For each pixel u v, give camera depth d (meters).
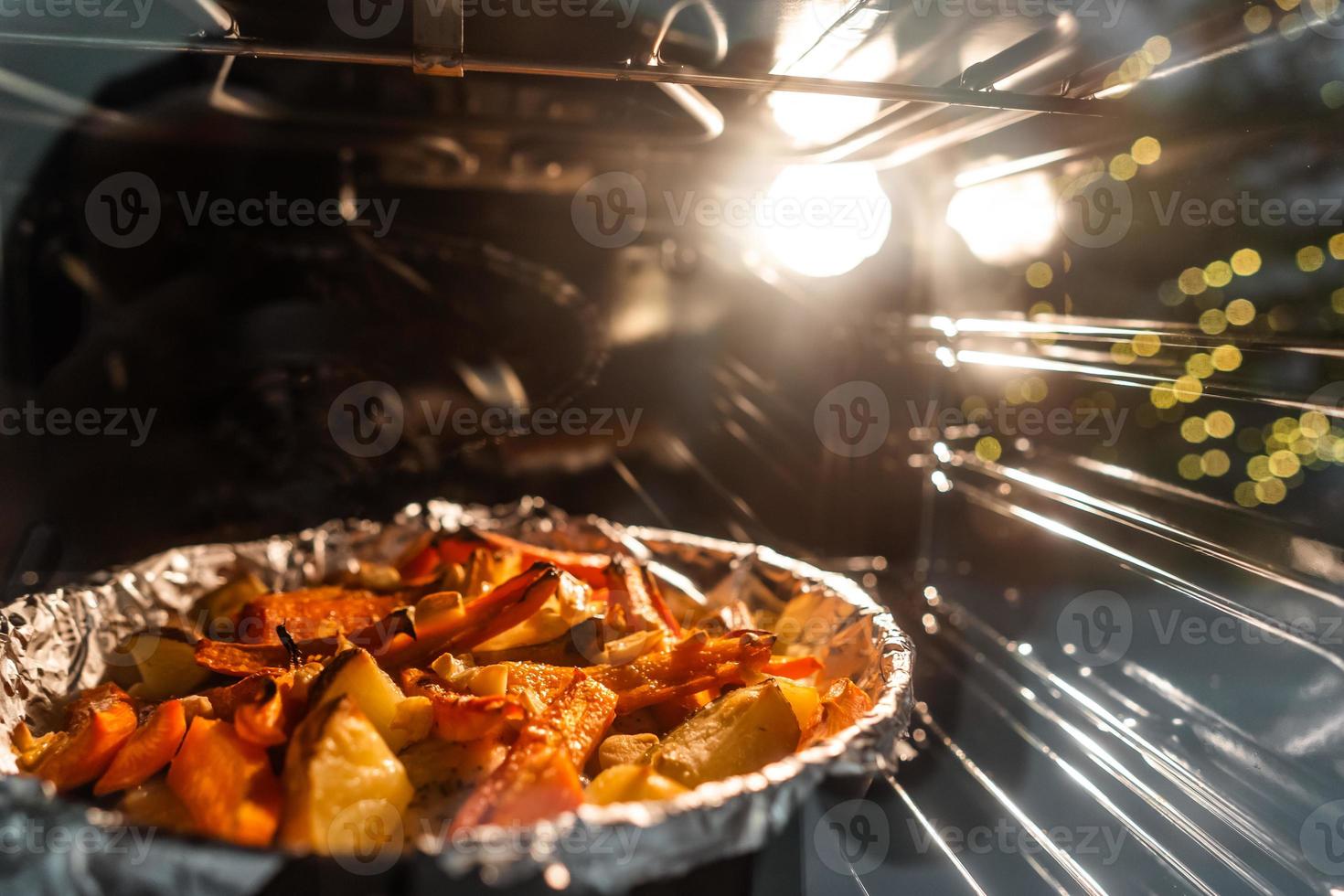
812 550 0.69
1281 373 0.41
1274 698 0.41
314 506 0.61
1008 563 0.58
